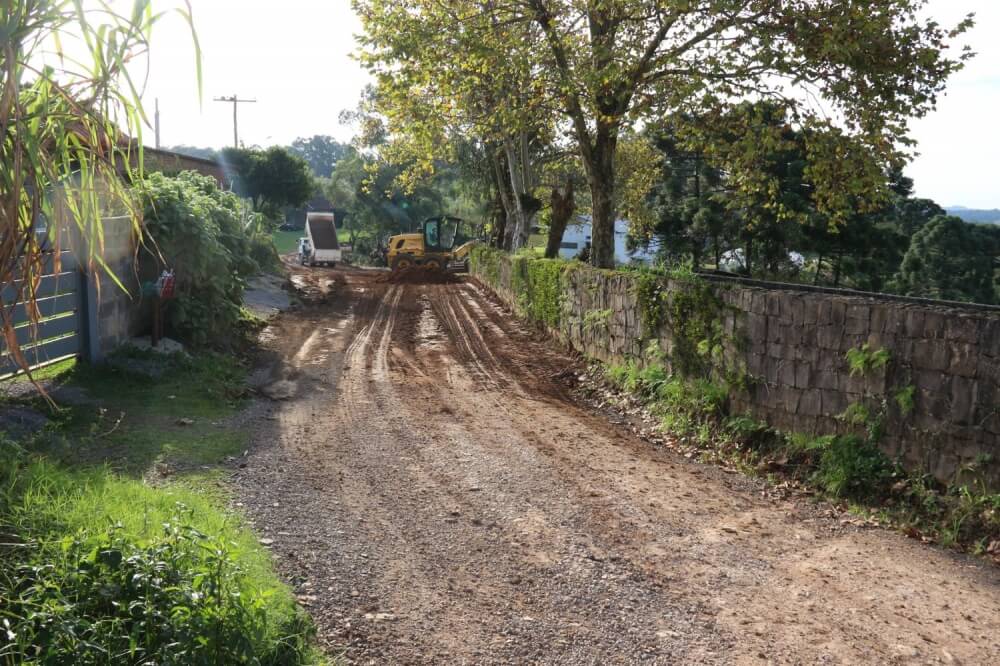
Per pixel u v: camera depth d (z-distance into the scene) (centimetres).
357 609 463
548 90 1720
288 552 528
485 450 845
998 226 3447
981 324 684
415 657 418
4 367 822
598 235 1802
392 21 1609
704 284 1057
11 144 260
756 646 456
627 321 1291
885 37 1396
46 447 655
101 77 252
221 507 585
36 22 242
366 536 577
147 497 527
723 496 754
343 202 9269
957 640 478
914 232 3734
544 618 475
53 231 283
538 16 1639
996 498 659
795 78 1475
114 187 286
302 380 1190
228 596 371
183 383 984
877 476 752
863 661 445
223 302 1272
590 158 1778
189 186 1301
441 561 546
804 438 855
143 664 322
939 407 719
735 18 1451
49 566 354
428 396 1129
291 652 388
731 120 1612
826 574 572
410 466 767
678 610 497
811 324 861
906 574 582
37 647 307
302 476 701
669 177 3612
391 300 2506
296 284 2800
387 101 1845
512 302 2275
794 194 2972
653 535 628
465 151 3734
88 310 952
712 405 987
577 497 709
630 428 1038
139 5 241
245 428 853
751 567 576
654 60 1568
